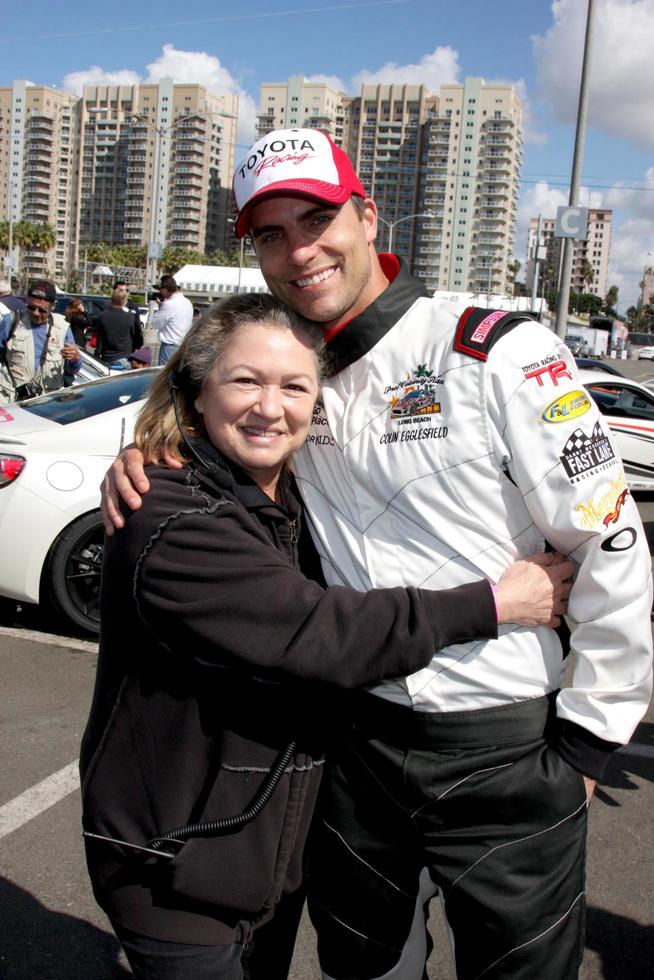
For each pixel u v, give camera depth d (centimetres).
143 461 142
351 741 152
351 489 152
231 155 11881
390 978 159
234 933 143
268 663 133
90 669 419
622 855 288
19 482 434
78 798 303
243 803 139
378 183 11019
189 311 1030
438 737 143
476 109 10712
